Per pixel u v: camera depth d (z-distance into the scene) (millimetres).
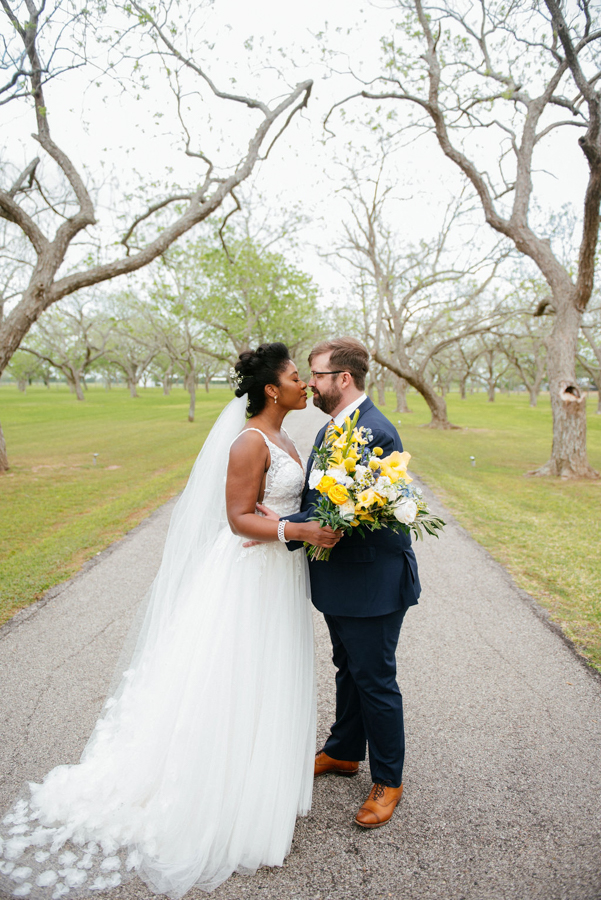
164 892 1858
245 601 2105
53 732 2736
